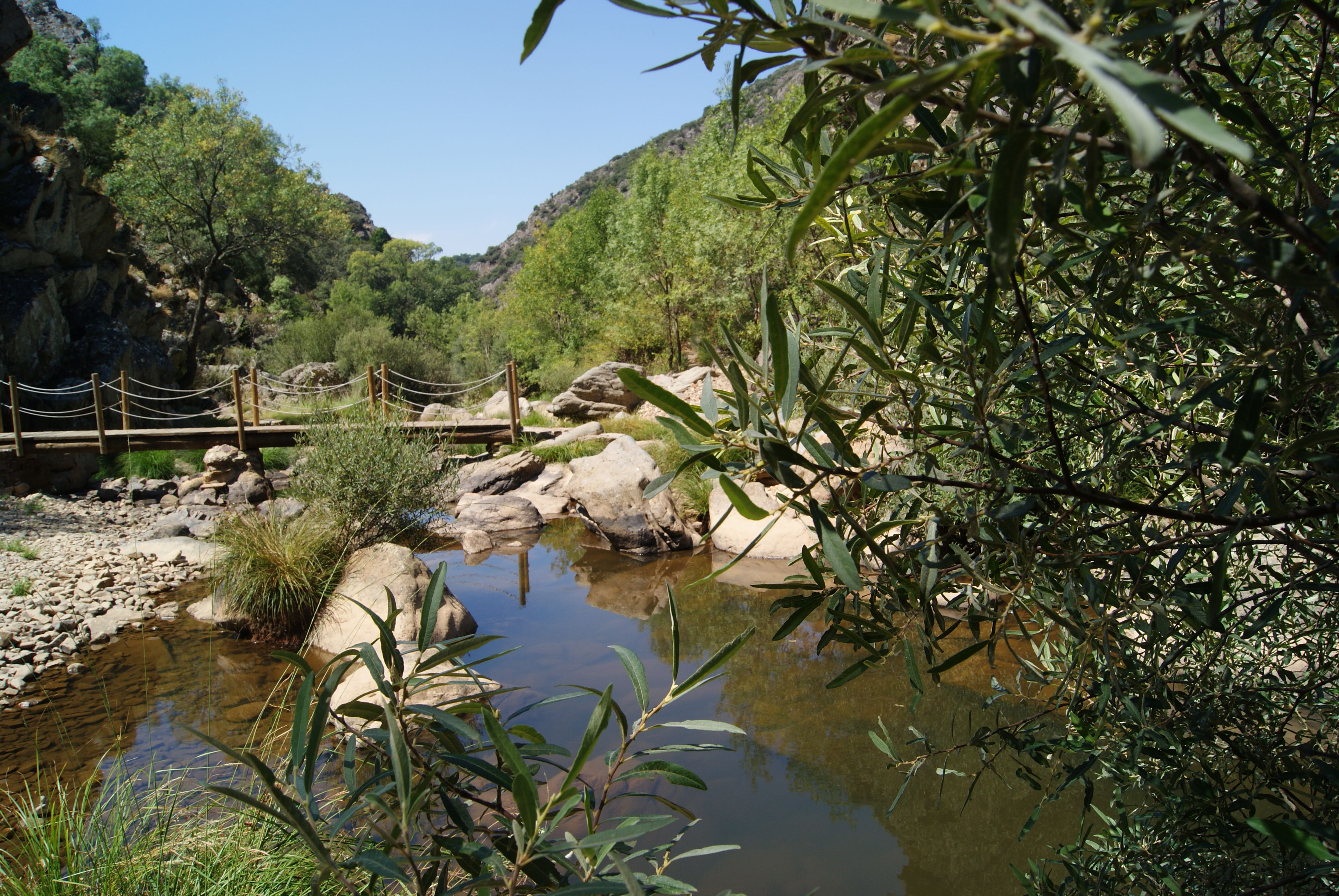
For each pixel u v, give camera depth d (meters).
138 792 3.47
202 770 3.74
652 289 22.25
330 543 6.53
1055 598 0.81
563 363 24.92
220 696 4.79
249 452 11.55
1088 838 1.22
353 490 7.34
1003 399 0.85
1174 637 0.97
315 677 0.69
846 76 0.60
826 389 0.62
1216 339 0.79
